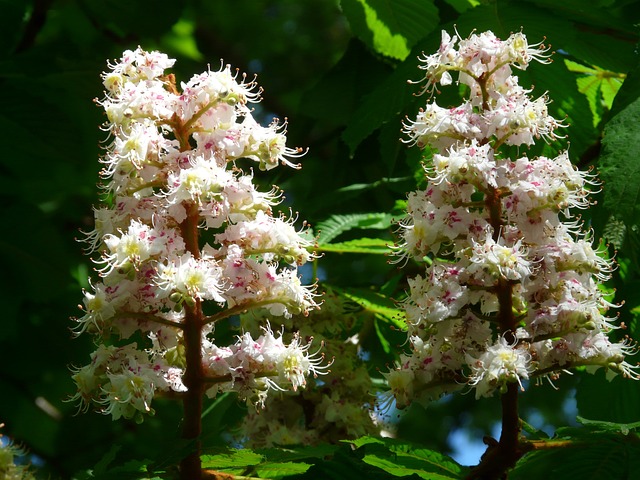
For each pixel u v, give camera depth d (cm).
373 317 545
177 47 1012
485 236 361
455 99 542
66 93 691
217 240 362
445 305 359
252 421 478
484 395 356
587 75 620
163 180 360
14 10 692
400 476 358
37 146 655
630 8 721
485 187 362
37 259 681
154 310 358
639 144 449
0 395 741
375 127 546
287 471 368
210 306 530
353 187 628
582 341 365
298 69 1311
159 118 361
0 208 680
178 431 388
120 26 737
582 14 570
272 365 357
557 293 363
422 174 550
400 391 380
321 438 466
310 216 629
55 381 762
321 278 659
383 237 639
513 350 354
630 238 468
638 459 360
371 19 644
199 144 363
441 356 376
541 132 378
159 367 351
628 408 504
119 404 344
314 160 926
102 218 367
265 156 363
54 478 629
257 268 358
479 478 369
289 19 1339
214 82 357
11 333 671
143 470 347
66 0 933
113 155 364
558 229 365
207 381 355
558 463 397
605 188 444
